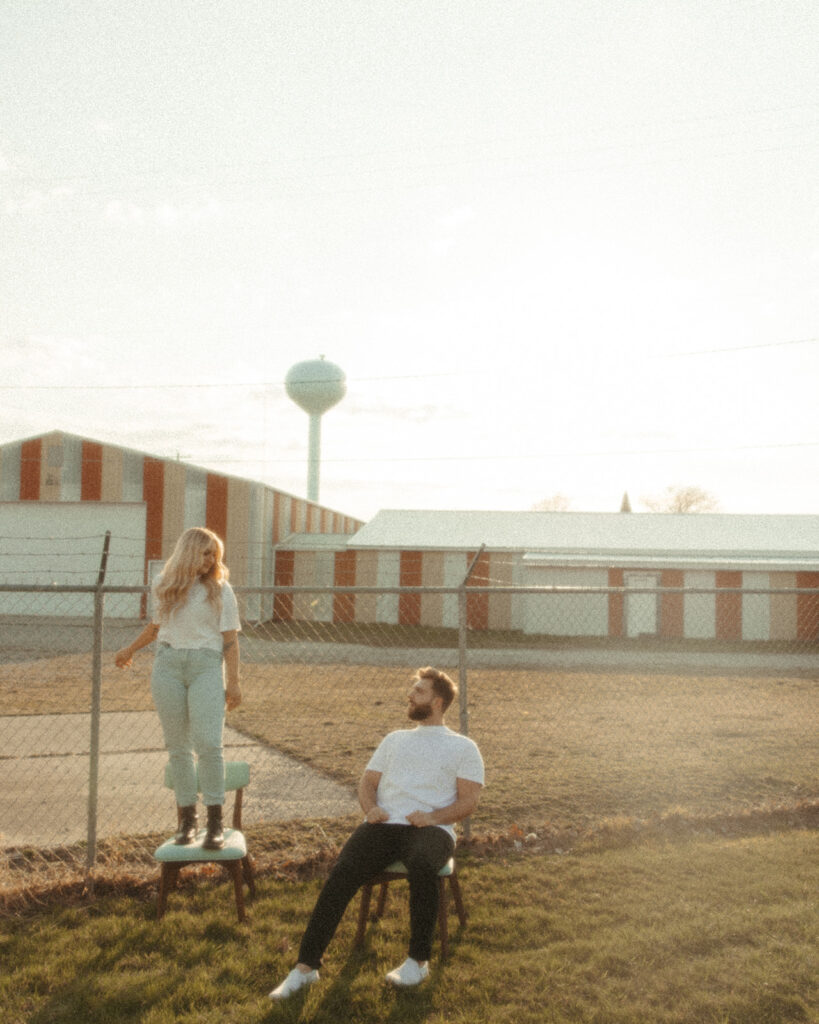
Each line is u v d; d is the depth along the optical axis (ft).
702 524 111.96
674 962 12.39
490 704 39.91
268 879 15.74
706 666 61.00
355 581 104.47
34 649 61.21
